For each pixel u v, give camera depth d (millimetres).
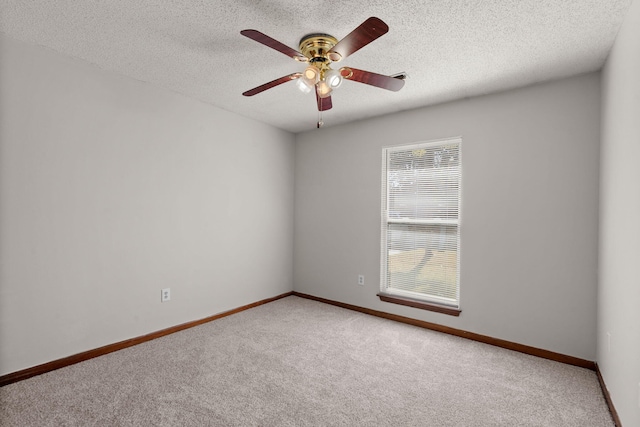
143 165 2908
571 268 2615
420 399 2082
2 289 2152
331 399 2066
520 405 2029
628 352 1680
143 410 1918
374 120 3781
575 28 1965
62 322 2434
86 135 2541
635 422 1557
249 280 3951
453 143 3258
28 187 2256
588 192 2545
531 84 2787
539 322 2746
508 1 1731
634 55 1646
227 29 2051
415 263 3502
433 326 3303
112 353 2674
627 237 1728
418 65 2484
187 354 2682
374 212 3770
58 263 2406
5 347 2170
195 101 3314
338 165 4102
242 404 1997
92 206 2586
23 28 2064
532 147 2789
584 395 2146
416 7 1793
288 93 3107
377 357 2672
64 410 1902
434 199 3371
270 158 4199
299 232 4504
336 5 1786
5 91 2150
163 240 3072
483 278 3025
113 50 2340
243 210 3854
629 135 1718
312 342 2957
